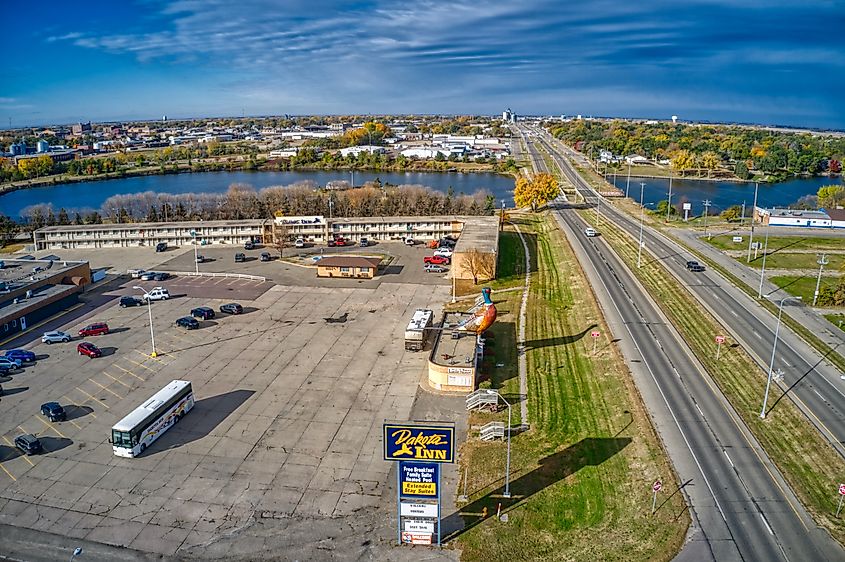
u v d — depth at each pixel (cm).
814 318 8662
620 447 5600
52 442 5872
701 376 6912
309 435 5966
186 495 5091
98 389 6919
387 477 5328
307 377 7188
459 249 11169
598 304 9319
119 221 16725
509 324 8800
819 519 4625
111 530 4681
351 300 10019
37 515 4856
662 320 8656
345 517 4822
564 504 4894
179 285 10944
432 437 4366
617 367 7119
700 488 4962
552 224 15950
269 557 4400
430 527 4475
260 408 6475
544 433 5912
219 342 8250
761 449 5509
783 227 14662
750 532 4475
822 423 5928
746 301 9412
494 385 6900
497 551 4422
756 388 6631
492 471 5344
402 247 13850
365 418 6275
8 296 9006
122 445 5588
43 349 8025
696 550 4294
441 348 7219
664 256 12144
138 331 8675
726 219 15875
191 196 19512
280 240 12925
